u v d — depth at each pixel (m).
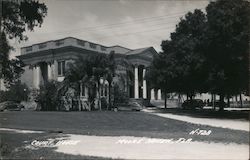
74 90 35.56
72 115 28.39
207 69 29.17
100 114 29.78
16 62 20.56
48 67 34.34
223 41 26.59
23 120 24.72
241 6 25.64
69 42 34.09
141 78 42.56
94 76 36.31
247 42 25.23
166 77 35.88
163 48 35.47
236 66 26.95
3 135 16.05
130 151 11.59
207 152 11.16
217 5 27.02
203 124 20.53
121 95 38.56
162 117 27.02
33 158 10.27
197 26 32.06
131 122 23.25
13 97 33.69
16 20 18.44
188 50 32.19
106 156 10.63
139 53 40.91
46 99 34.75
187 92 38.09
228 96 41.00
